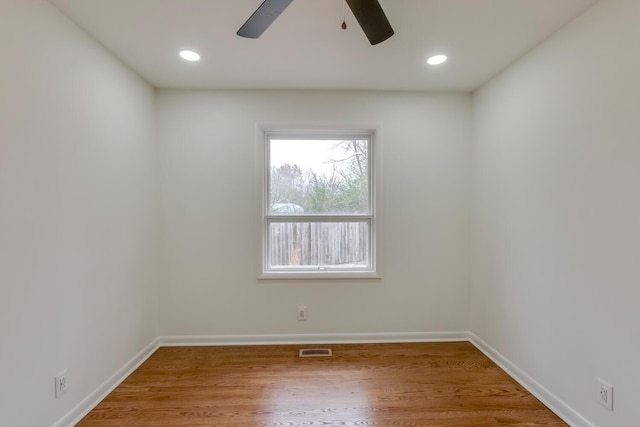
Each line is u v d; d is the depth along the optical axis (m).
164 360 2.52
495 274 2.50
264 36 1.94
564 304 1.81
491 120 2.55
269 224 2.91
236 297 2.81
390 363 2.47
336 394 2.05
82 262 1.86
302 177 2.93
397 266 2.87
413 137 2.85
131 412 1.87
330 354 2.62
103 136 2.05
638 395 1.40
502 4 1.64
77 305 1.81
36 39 1.54
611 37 1.52
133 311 2.40
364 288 2.87
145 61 2.26
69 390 1.75
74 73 1.79
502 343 2.41
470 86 2.73
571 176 1.75
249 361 2.50
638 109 1.40
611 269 1.52
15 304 1.43
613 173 1.51
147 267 2.60
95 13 1.70
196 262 2.79
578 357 1.71
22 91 1.46
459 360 2.52
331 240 2.93
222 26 1.83
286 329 2.85
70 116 1.76
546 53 1.95
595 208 1.61
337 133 2.90
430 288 2.89
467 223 2.89
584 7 1.64
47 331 1.61
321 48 2.09
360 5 1.34
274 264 2.91
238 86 2.71
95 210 1.97
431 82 2.64
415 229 2.87
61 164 1.70
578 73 1.71
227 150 2.78
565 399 1.79
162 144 2.75
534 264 2.06
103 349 2.04
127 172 2.32
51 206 1.63
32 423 1.52
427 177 2.86
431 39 1.98
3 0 1.37
